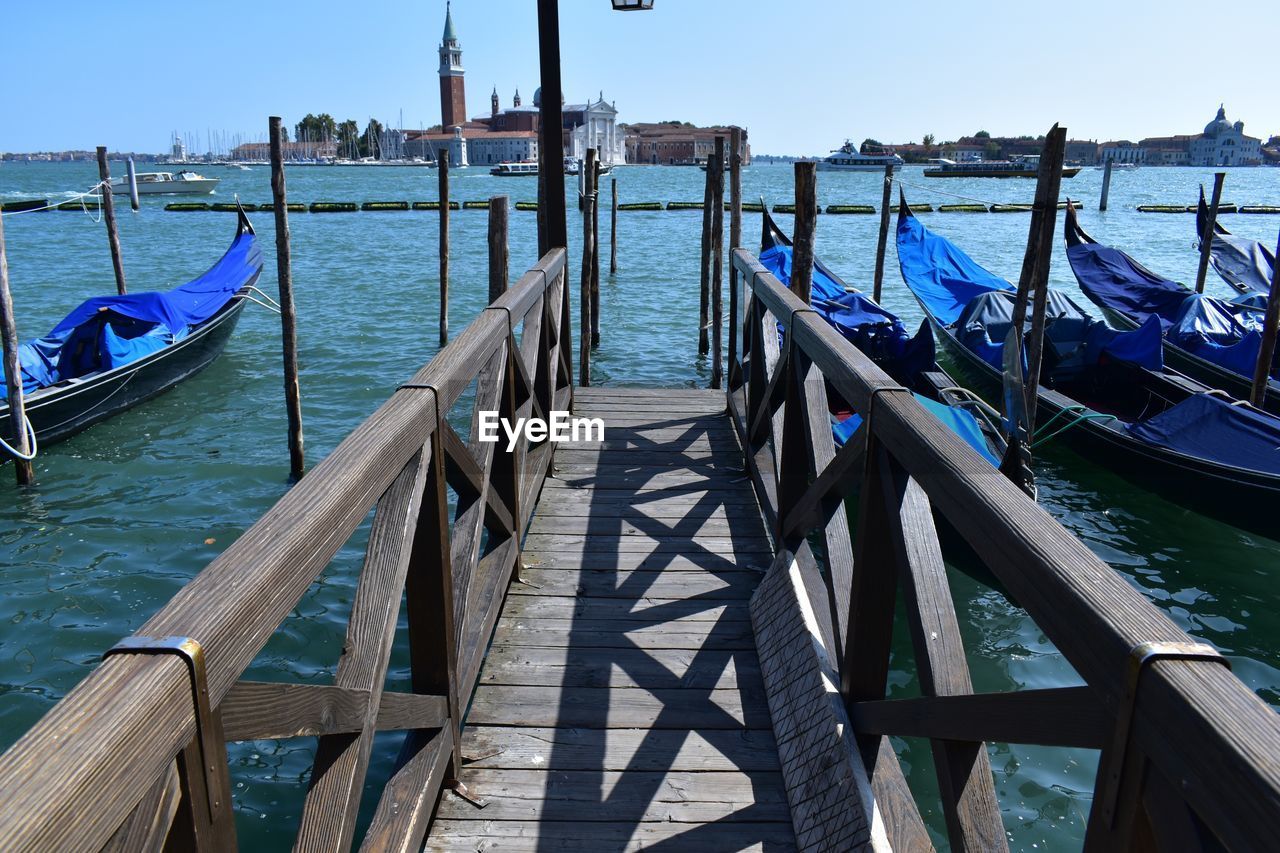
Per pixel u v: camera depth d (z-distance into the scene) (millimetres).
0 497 7484
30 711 4582
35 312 16359
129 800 854
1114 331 9211
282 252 7887
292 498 1437
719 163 9461
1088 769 4055
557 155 5469
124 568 6199
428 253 26562
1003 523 1339
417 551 2221
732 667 3193
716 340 8344
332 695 1452
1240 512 6629
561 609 3602
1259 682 5246
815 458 2869
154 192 52781
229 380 11422
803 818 2336
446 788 2545
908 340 9016
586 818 2461
